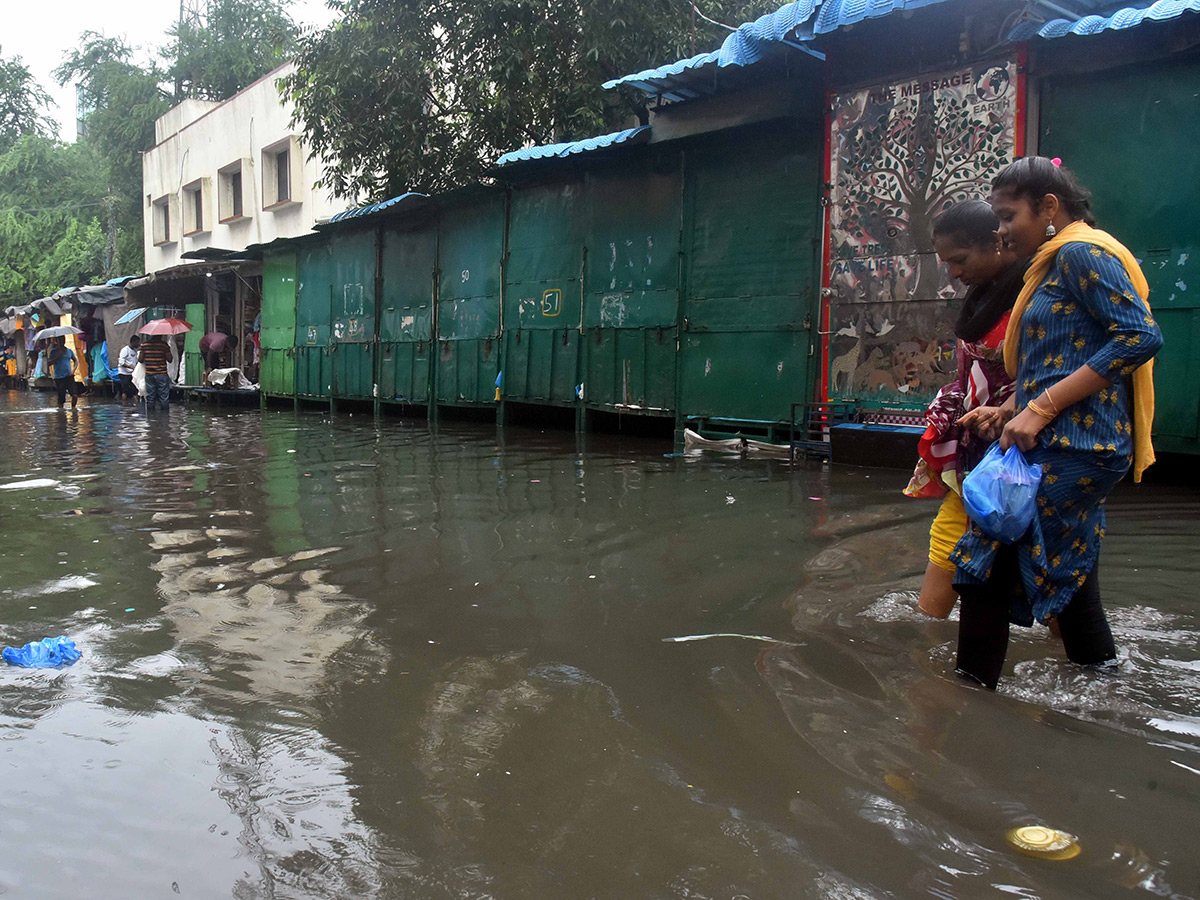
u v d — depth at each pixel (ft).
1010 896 5.50
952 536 9.70
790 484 21.68
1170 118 21.45
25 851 6.27
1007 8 22.98
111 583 13.38
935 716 8.05
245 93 77.25
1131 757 7.22
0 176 128.36
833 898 5.53
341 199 65.36
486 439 35.55
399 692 8.95
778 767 7.20
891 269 26.03
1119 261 7.69
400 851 6.18
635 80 29.53
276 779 7.22
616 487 21.56
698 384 32.24
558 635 10.59
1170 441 21.77
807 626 10.65
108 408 62.64
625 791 6.89
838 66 26.78
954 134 24.45
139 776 7.31
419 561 14.30
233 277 74.59
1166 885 5.56
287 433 39.91
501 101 46.01
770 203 29.81
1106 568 13.21
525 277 40.22
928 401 25.52
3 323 105.09
